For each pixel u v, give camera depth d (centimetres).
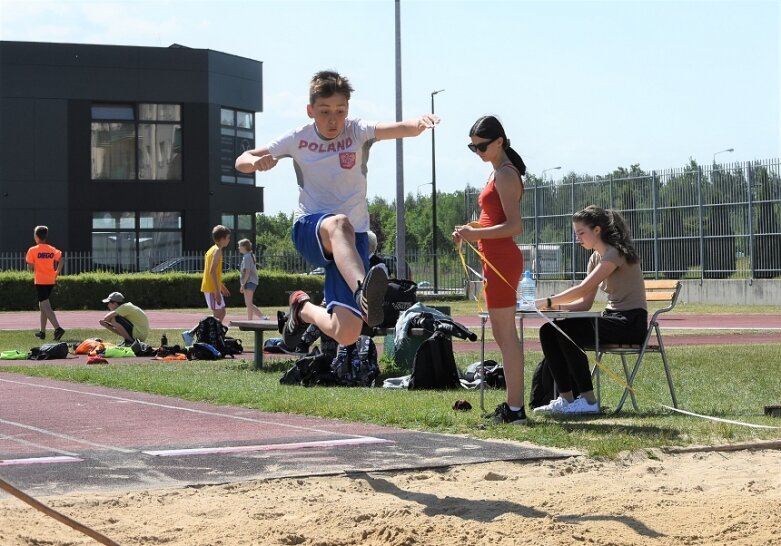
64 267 10356
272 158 1477
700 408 2214
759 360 3406
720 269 8825
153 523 1175
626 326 2120
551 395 2269
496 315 1933
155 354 4003
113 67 10875
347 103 1473
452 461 1534
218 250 4141
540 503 1265
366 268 1515
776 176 8481
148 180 11025
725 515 1198
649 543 1104
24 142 10688
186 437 1809
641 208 9319
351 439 1750
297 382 2783
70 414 2164
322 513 1204
